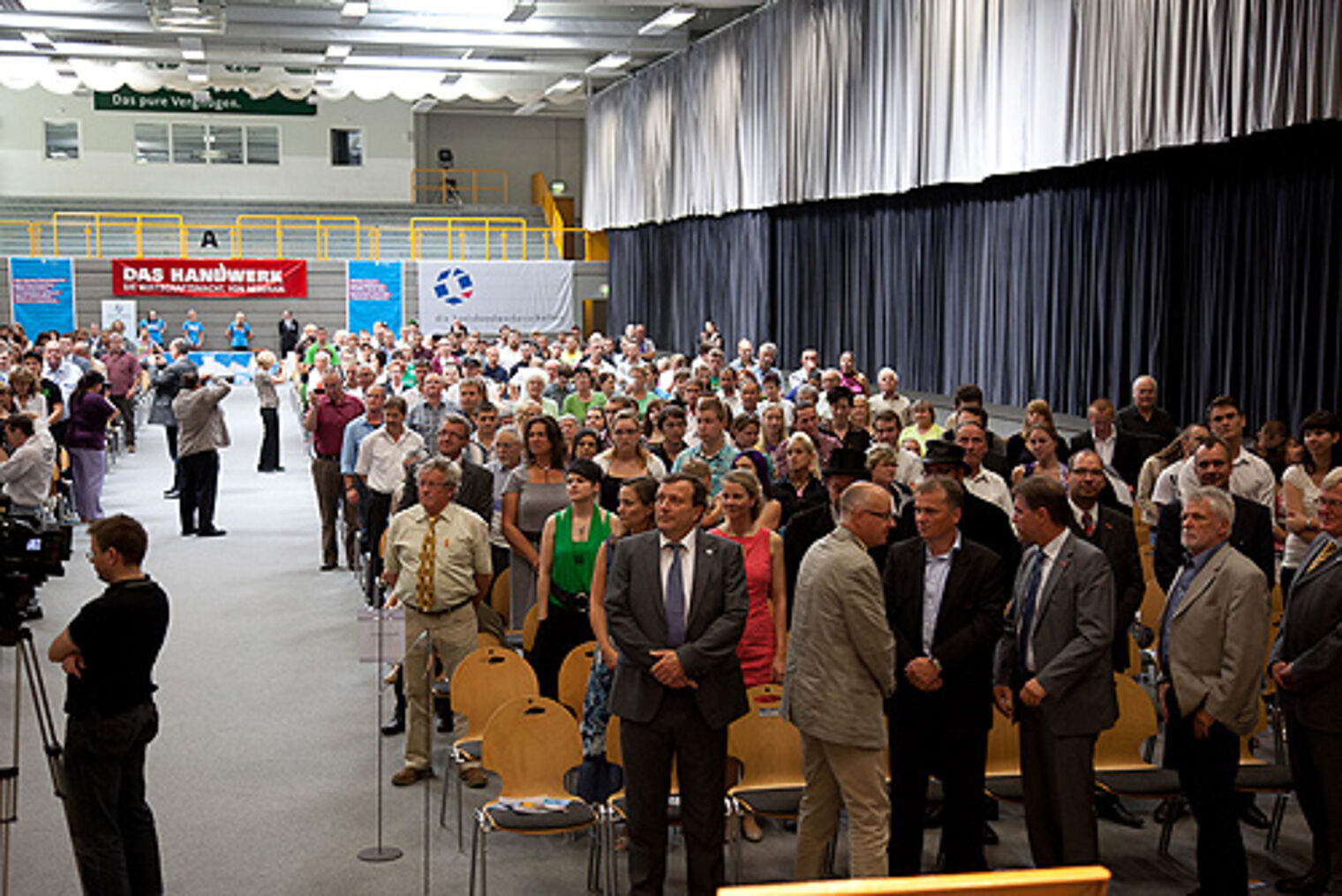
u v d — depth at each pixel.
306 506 13.77
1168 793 4.89
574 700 5.68
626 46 20.44
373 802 5.88
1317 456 6.51
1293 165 9.64
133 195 30.91
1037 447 6.80
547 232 30.38
